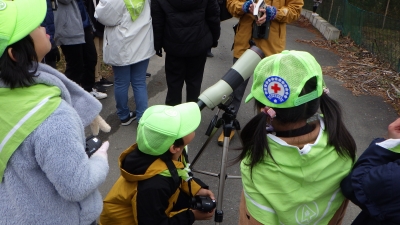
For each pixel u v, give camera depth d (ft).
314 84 4.07
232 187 9.57
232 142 11.43
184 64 11.18
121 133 11.91
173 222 5.82
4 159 3.84
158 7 10.26
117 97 11.65
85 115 4.69
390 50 19.24
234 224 8.41
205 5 10.32
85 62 13.24
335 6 27.32
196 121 5.82
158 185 5.49
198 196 6.51
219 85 7.08
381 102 14.85
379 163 3.94
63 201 4.17
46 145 3.73
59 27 11.40
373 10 29.50
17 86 3.83
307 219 4.35
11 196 4.00
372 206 3.74
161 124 5.44
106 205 6.15
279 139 4.18
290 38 24.98
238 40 11.09
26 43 3.77
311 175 4.16
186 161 6.73
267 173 4.23
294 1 10.48
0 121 3.79
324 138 4.26
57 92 4.01
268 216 4.33
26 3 3.76
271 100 4.06
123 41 10.41
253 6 10.10
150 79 16.42
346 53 21.52
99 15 10.04
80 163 3.92
